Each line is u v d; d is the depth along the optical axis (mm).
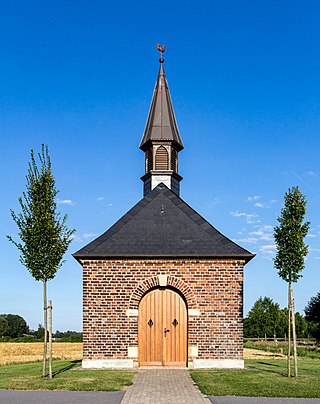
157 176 24906
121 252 20297
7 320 95688
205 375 17359
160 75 27266
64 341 72500
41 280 17359
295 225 17641
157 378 16875
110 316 20094
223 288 20219
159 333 20219
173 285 20234
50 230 17391
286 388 14711
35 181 17609
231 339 20000
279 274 17656
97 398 13234
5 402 12703
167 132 25391
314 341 65625
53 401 12836
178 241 20828
